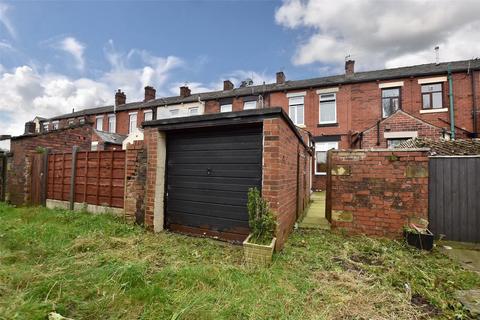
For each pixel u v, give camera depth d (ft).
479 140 19.57
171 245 12.82
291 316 6.88
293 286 8.56
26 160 25.25
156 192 15.53
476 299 7.97
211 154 14.70
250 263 10.38
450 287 8.64
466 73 34.96
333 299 7.78
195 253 11.68
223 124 13.28
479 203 13.65
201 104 52.90
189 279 8.64
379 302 7.68
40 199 23.99
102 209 19.34
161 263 10.54
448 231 14.06
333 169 15.56
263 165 12.03
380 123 32.99
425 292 8.28
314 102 43.21
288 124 13.91
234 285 8.47
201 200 14.87
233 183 13.89
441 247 13.28
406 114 31.63
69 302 7.30
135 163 16.88
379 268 10.12
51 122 75.56
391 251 12.07
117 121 64.08
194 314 6.75
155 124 15.62
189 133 15.51
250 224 11.80
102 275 8.70
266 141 11.97
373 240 13.65
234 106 50.16
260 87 50.83
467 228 13.76
